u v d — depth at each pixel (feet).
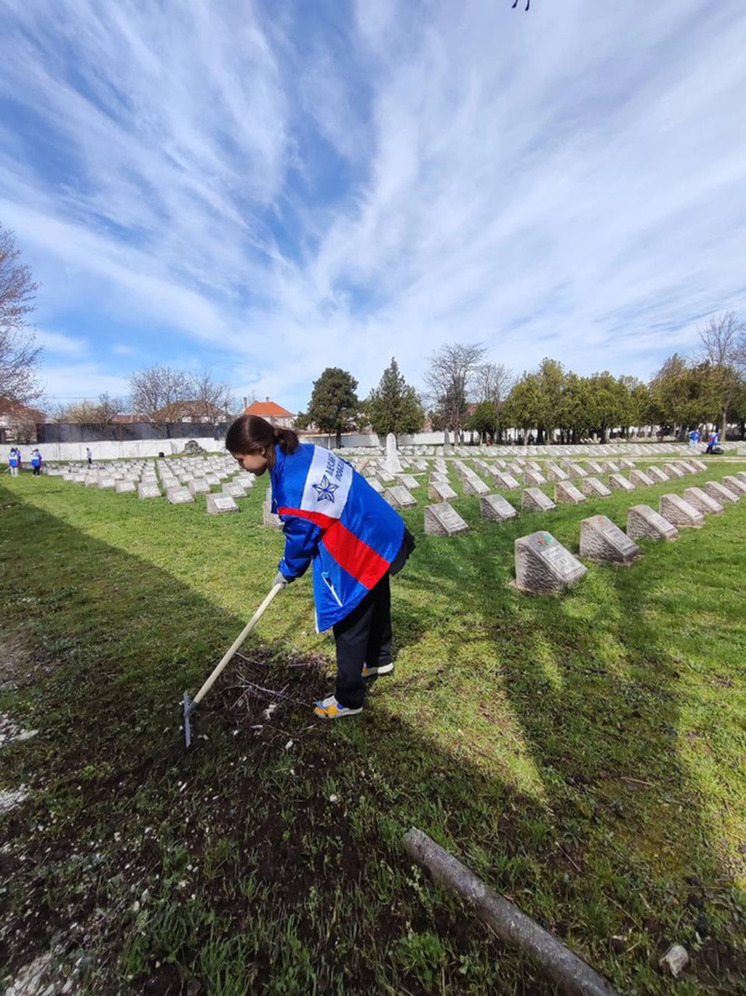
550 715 7.96
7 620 13.33
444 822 5.82
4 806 6.51
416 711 8.24
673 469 44.29
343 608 7.39
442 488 34.55
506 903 4.57
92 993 4.25
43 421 134.72
